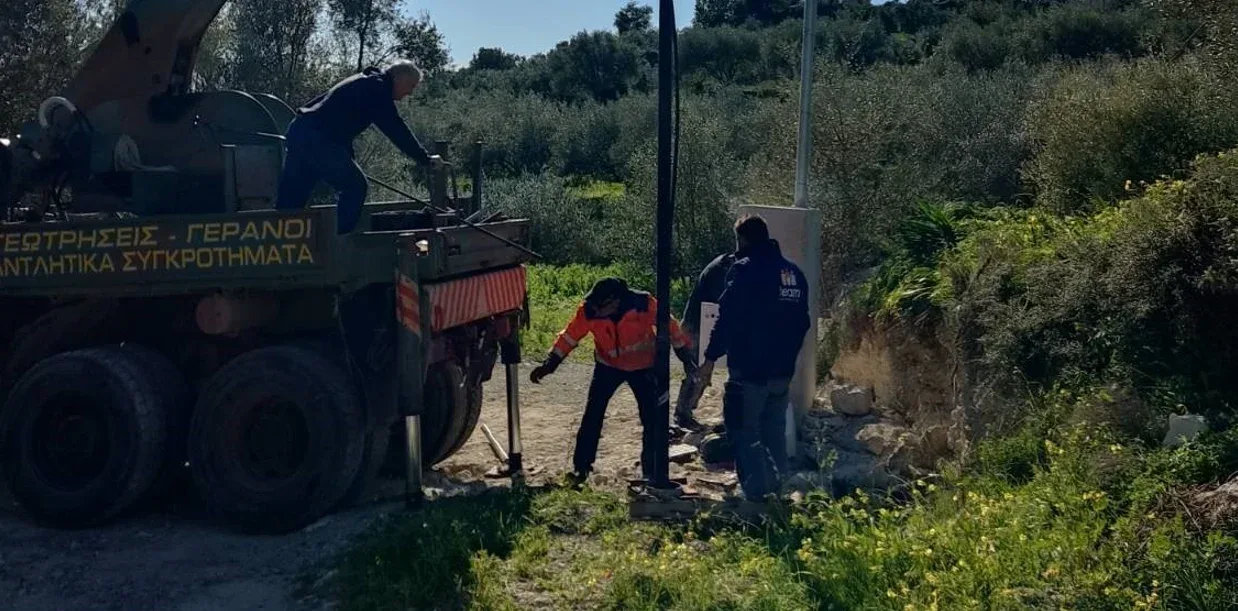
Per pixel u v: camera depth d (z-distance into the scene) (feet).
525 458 27.99
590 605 17.69
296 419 22.75
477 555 19.42
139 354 23.61
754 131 67.10
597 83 135.64
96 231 23.34
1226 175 20.72
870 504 20.65
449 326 23.61
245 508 22.24
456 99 117.50
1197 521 15.75
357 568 19.30
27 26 57.11
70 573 20.56
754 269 21.95
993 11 102.27
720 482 24.02
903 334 27.50
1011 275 24.09
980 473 20.29
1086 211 29.68
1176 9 34.53
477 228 24.54
